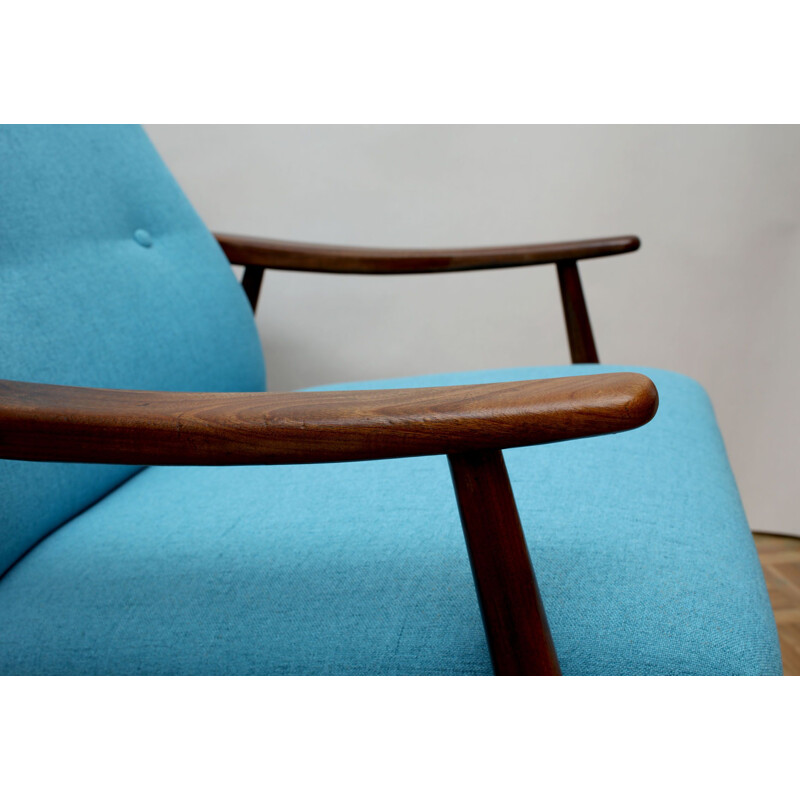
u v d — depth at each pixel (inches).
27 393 15.2
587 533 18.6
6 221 24.5
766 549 58.9
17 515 20.7
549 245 37.9
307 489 22.3
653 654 16.0
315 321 58.2
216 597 18.5
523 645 15.4
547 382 13.9
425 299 57.9
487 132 54.5
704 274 56.6
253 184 54.7
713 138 54.1
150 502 23.3
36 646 18.5
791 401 57.6
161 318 29.3
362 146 54.4
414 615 17.2
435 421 13.3
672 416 27.1
